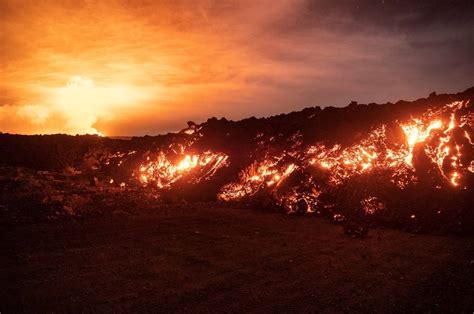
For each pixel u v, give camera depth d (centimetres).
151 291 648
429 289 625
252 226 1155
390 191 1175
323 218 1256
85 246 943
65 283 691
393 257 806
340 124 1531
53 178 1986
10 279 715
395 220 1092
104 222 1230
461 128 1147
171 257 845
